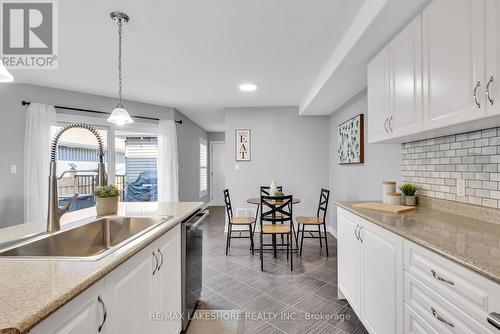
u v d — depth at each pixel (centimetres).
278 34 219
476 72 113
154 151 465
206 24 203
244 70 297
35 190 338
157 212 193
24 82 339
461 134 164
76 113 379
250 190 473
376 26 171
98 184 188
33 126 340
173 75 313
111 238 174
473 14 114
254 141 471
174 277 168
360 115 321
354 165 354
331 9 184
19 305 63
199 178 679
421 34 150
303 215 471
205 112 518
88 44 235
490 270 81
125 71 300
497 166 141
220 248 379
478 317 86
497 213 139
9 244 116
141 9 184
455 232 125
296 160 471
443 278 102
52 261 91
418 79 153
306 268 301
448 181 177
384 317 149
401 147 234
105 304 92
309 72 306
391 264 141
